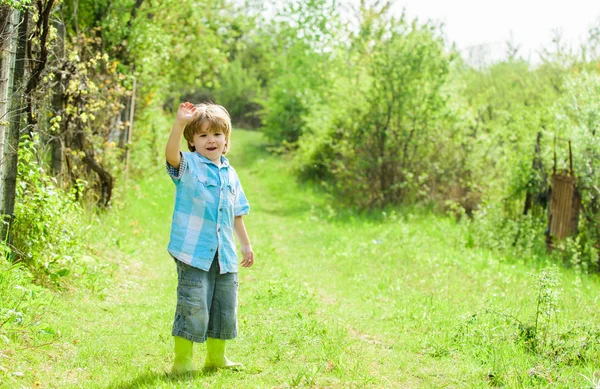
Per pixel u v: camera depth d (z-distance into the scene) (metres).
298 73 34.41
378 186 17.91
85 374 4.56
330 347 5.34
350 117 18.70
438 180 17.62
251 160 31.20
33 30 7.04
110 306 6.68
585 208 11.81
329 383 4.52
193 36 18.48
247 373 4.67
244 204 4.81
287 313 6.58
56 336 5.10
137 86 16.73
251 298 7.39
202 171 4.55
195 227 4.47
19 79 6.65
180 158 4.45
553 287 6.41
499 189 15.53
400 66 17.70
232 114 53.47
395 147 17.92
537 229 12.84
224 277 4.62
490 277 9.77
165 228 12.79
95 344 5.21
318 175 23.56
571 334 5.85
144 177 17.31
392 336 6.20
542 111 14.78
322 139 22.23
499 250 12.44
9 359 4.45
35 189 7.22
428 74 17.77
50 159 9.75
